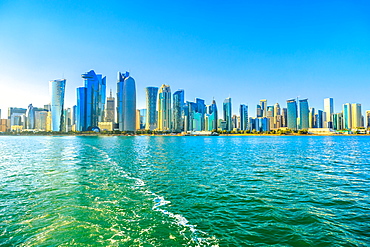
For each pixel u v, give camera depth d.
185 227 15.19
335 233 14.59
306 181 29.31
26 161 50.25
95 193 23.06
